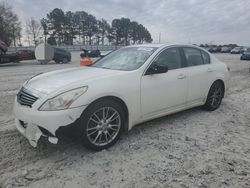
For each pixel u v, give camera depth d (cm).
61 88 332
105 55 525
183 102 477
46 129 316
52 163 327
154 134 424
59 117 315
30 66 1969
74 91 331
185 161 337
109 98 362
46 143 380
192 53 512
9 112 547
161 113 439
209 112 555
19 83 985
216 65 562
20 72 1441
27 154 348
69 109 321
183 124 475
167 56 457
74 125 329
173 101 454
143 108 404
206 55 550
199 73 503
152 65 420
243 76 1228
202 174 307
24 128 350
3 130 434
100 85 352
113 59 477
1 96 717
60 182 288
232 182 292
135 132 431
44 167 317
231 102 659
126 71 399
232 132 442
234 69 1605
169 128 453
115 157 345
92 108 340
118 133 377
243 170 317
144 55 441
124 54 478
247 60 2764
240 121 502
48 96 323
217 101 571
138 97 393
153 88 412
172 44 480
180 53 483
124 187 280
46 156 344
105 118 361
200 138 412
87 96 334
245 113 558
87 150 362
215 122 491
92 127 349
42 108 319
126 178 297
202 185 285
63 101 321
